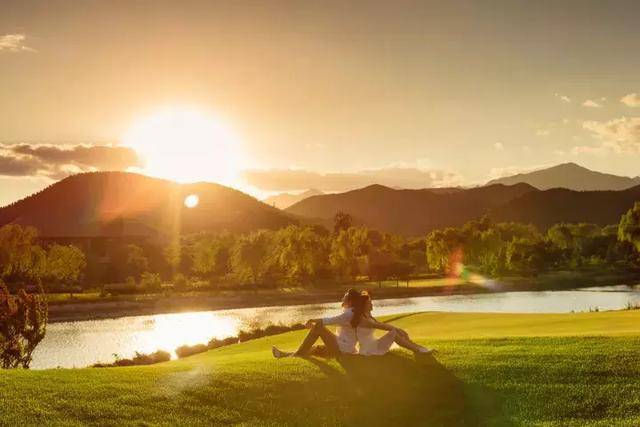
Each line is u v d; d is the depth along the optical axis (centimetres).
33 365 4447
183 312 9312
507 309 8550
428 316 3744
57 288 11331
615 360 1570
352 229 15825
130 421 1248
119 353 5125
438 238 15800
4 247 11200
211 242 15000
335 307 10031
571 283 13462
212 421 1279
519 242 15100
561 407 1355
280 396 1394
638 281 13800
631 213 14062
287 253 12938
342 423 1305
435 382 1483
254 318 8381
